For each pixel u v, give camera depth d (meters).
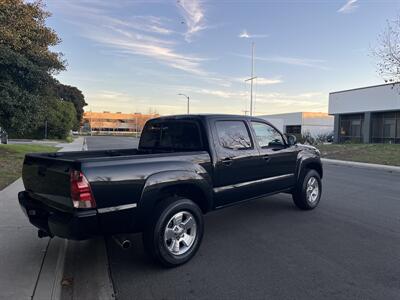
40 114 16.66
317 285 3.84
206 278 4.04
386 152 22.22
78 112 65.12
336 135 38.69
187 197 4.87
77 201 3.60
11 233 5.29
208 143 5.00
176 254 4.36
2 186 9.10
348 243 5.22
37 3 17.39
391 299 3.53
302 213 7.00
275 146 6.37
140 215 4.07
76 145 30.95
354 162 19.12
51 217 3.85
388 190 9.99
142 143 6.11
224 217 6.69
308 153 7.15
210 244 5.17
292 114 55.41
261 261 4.53
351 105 36.00
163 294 3.66
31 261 4.30
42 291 3.58
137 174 4.04
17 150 19.44
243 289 3.76
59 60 18.47
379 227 6.06
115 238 4.16
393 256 4.70
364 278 4.02
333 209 7.40
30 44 15.97
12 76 14.97
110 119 124.56
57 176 3.88
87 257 4.66
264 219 6.54
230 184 5.31
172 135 5.51
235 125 5.54
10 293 3.50
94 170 3.69
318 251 4.88
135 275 4.13
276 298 3.55
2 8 14.78
